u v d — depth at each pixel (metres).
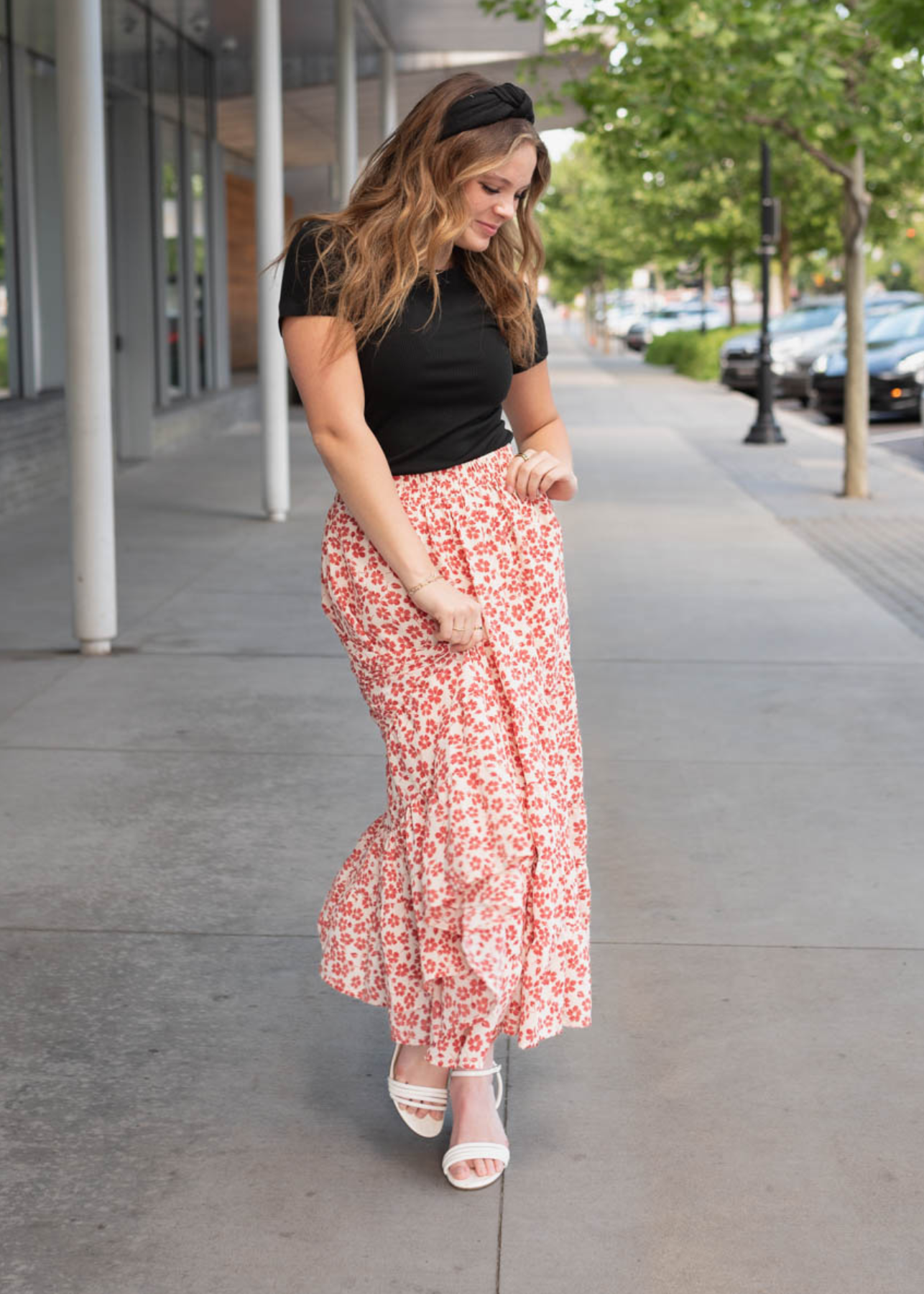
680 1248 2.76
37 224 15.01
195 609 8.45
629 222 42.22
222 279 21.95
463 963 2.86
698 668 7.12
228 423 20.41
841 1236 2.79
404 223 2.73
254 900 4.32
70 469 7.23
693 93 11.78
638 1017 3.64
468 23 16.69
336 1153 3.07
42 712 6.30
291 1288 2.64
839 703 6.49
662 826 4.94
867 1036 3.56
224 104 21.61
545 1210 2.87
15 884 4.43
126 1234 2.79
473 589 2.88
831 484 14.58
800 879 4.50
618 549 10.54
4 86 14.01
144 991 3.77
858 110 12.12
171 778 5.42
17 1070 3.38
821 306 29.34
